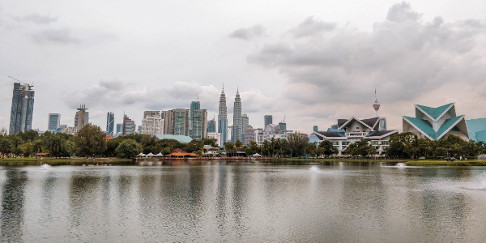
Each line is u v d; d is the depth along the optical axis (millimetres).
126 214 29391
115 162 141750
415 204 34312
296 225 25594
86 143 148625
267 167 108938
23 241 21547
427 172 79875
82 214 29344
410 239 21969
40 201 35844
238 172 82000
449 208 32188
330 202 35625
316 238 22219
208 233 23375
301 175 71938
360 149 180500
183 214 29469
